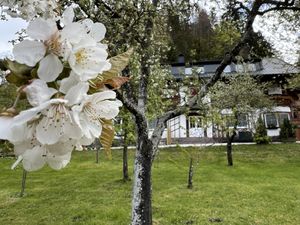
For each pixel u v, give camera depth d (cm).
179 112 535
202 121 1188
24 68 87
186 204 1179
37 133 80
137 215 512
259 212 1089
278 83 3516
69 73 88
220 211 1098
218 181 1577
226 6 710
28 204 1231
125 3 525
